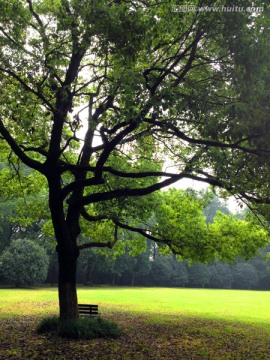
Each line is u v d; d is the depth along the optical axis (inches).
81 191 553.6
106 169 451.8
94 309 687.1
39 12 467.2
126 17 330.0
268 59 318.0
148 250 2859.3
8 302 1088.2
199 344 518.6
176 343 514.6
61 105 449.1
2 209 1838.1
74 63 457.7
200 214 745.6
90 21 341.1
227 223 719.1
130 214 652.1
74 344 451.2
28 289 1867.6
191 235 693.9
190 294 1855.3
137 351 442.9
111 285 2785.4
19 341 464.4
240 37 314.2
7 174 735.1
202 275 3048.7
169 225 703.7
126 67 364.8
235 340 569.6
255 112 328.5
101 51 367.6
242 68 323.0
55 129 474.3
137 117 335.6
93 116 490.3
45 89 503.5
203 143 369.4
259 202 440.8
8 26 406.6
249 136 338.3
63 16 371.2
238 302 1405.0
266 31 323.9
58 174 479.8
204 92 339.9
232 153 420.5
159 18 335.6
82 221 770.2
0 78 463.2
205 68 413.7
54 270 2484.0
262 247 706.2
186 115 354.6
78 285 2554.1
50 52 399.5
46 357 390.6
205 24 322.0
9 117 506.9
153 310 992.2
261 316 957.2
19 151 469.4
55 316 553.9
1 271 1952.5
